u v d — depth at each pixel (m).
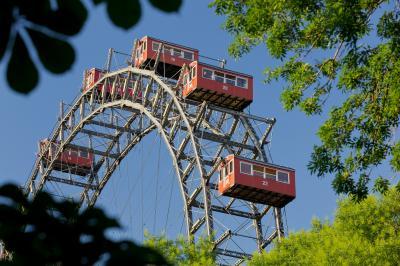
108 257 3.76
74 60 3.89
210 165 95.81
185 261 59.59
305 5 35.19
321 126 36.38
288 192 89.44
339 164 35.97
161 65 109.44
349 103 36.12
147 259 3.79
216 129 101.62
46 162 131.50
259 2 36.69
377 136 35.56
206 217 89.00
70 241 3.79
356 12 33.31
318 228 69.25
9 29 3.83
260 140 98.12
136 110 112.44
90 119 117.38
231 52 39.81
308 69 36.88
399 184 35.97
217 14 38.78
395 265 59.97
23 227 3.79
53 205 3.88
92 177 126.81
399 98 34.78
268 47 36.94
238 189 88.62
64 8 3.89
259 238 92.69
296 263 61.47
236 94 98.38
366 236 67.75
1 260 3.75
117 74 112.12
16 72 3.82
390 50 34.12
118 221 3.87
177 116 99.00
